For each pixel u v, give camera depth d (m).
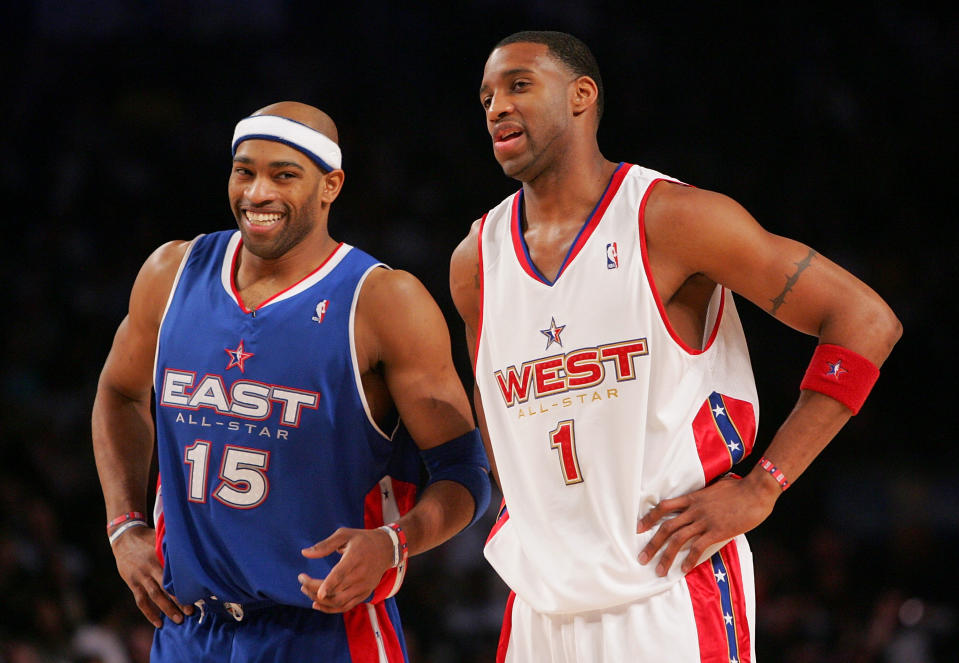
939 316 36.91
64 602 20.05
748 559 10.27
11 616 18.84
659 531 9.60
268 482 10.54
